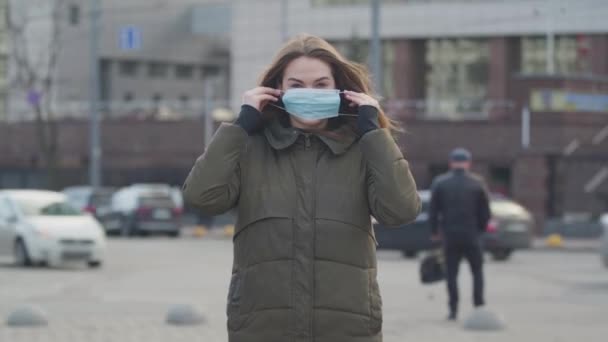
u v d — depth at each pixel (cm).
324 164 627
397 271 2948
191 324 1697
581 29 5269
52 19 8131
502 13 6253
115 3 8950
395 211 618
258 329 615
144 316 1825
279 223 615
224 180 620
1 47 8150
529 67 6212
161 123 6475
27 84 7350
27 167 6881
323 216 616
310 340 611
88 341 1483
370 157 620
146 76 9181
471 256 1781
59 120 6775
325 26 6975
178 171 6419
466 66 6475
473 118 5572
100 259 3052
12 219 3083
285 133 631
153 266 3109
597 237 4981
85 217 3127
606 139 5162
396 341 1541
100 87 8794
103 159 6581
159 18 9275
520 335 1616
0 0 8138
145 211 5119
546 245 4422
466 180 1777
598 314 1934
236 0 7588
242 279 623
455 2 6456
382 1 6656
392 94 6638
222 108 7569
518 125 5319
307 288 610
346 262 616
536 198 5050
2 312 1881
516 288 2483
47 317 1691
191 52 9469
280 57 658
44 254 2992
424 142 5559
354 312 614
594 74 5759
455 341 1541
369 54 6544
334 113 631
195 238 5088
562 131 5122
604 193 5078
